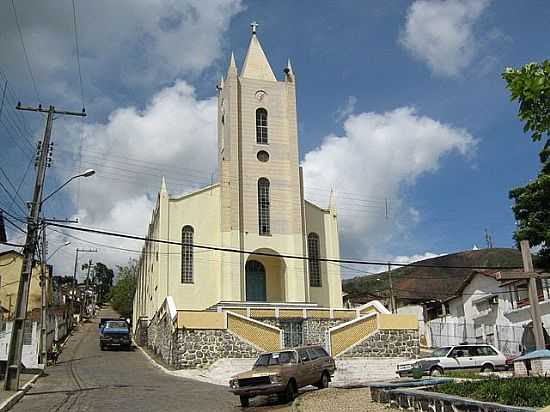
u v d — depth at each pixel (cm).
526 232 2783
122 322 5053
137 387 2356
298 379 2003
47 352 3759
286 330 3516
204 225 4344
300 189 4512
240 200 4338
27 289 2369
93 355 4281
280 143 4591
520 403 1096
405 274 9462
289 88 4712
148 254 5372
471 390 1305
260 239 4309
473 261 9125
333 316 3647
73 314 8050
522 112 891
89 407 1788
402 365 2845
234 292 4109
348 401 1656
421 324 5778
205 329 3170
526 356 1862
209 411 1730
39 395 2138
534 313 2358
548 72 853
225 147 4491
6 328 3453
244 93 4594
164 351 3662
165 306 3781
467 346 2800
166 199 4300
